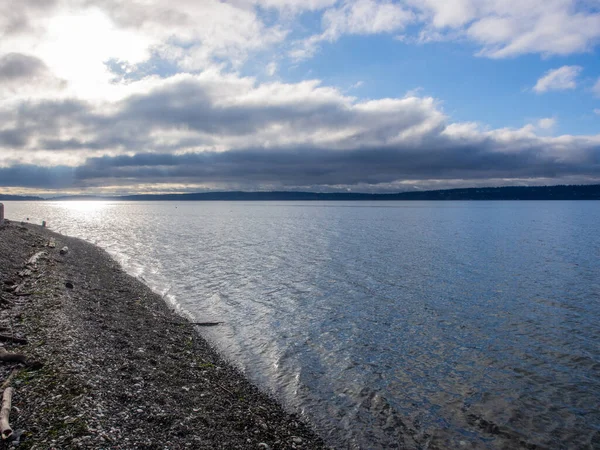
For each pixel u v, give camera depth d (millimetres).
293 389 13523
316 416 11875
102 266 33344
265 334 18938
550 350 17516
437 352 17141
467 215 159625
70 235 63062
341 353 16812
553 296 27156
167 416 9898
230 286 29094
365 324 20812
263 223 108500
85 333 14688
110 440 8156
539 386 14164
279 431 10781
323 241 61688
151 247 51312
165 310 21781
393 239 65062
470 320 21703
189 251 48094
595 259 43531
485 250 50938
